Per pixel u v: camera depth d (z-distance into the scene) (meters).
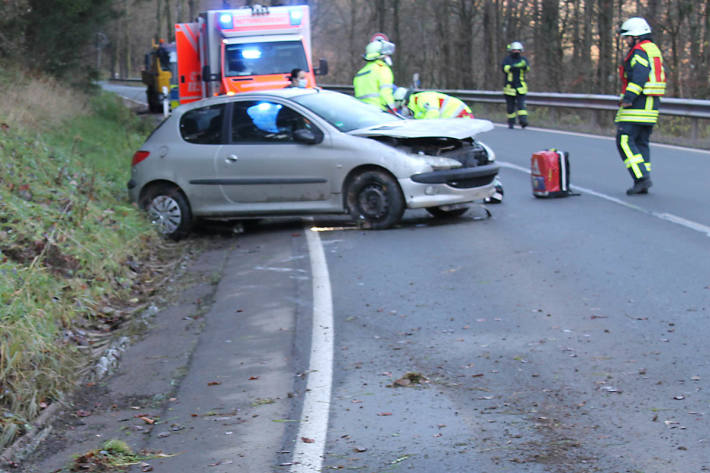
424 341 6.04
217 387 5.42
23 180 9.91
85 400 5.46
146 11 80.31
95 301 7.59
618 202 11.08
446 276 7.83
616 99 21.50
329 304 7.11
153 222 10.88
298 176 10.45
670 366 5.25
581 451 4.20
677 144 17.42
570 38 36.72
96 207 10.32
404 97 12.81
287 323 6.64
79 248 8.39
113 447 4.57
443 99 12.74
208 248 10.14
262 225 11.42
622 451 4.17
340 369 5.57
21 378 5.41
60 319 6.79
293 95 10.81
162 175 10.84
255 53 17.73
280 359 5.84
